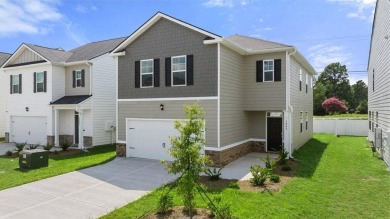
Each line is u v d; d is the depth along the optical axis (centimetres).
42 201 793
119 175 1084
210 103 1243
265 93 1491
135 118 1453
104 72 1953
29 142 2078
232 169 1178
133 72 1459
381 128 1437
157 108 1385
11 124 2189
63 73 1995
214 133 1231
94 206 749
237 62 1447
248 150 1598
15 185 948
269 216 650
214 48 1238
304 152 1574
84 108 1811
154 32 1395
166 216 656
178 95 1326
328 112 4316
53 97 1931
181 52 1319
